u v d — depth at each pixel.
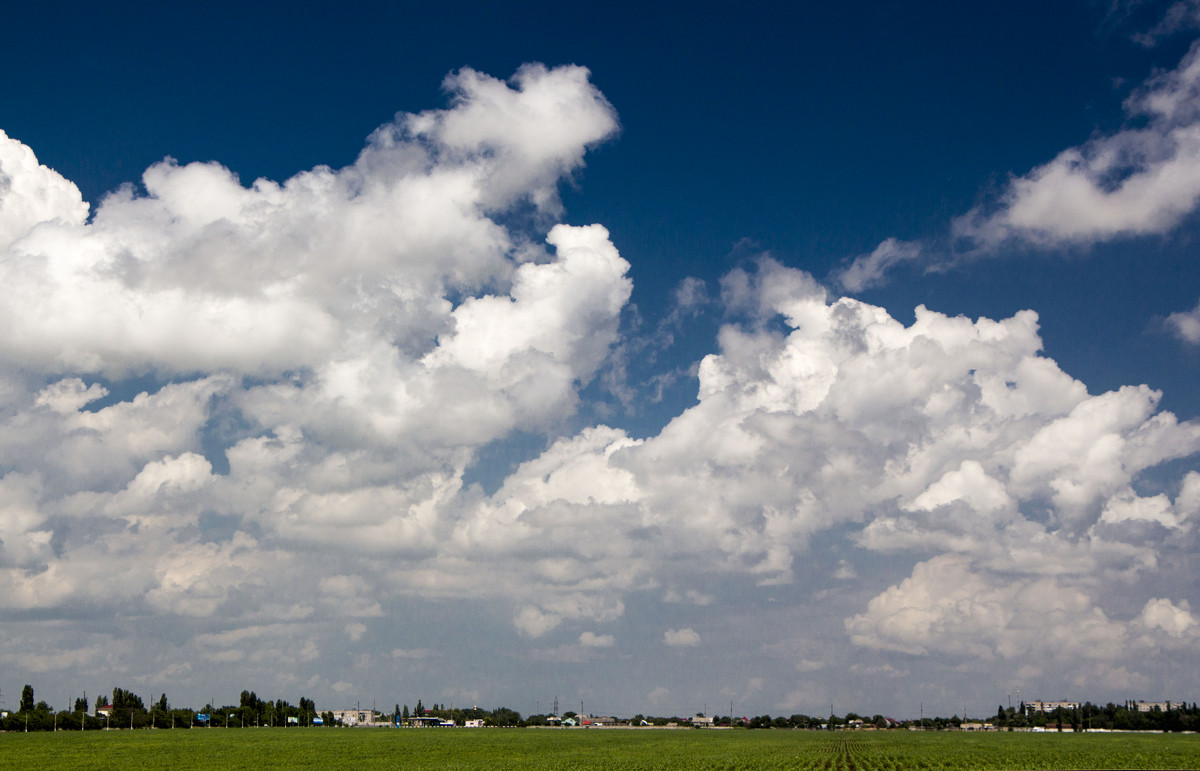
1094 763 111.31
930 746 177.62
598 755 141.50
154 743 168.62
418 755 137.25
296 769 104.69
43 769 104.69
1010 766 106.31
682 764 114.88
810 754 144.25
